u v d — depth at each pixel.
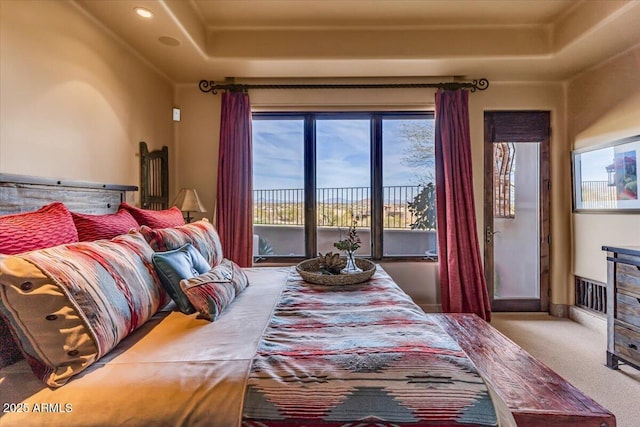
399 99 3.43
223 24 2.81
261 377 0.98
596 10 2.37
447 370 1.02
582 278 3.23
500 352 1.67
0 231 1.19
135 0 2.03
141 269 1.44
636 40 2.54
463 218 3.25
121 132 2.51
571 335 2.92
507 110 3.45
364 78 3.41
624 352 2.22
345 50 2.90
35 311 0.98
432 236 3.58
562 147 3.42
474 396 0.95
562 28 2.72
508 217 3.52
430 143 3.57
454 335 1.91
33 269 1.00
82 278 1.10
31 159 1.69
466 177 3.27
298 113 3.55
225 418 0.90
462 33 2.89
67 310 1.01
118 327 1.15
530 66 3.04
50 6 1.81
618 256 2.27
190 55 2.80
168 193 3.28
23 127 1.64
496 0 2.50
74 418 0.90
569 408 1.19
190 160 3.49
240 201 3.34
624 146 2.71
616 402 1.94
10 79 1.57
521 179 3.52
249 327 1.37
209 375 1.00
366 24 2.84
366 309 1.58
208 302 1.49
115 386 0.96
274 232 3.64
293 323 1.41
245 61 2.95
